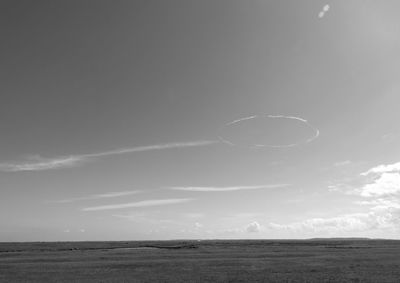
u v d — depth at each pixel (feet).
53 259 224.53
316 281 125.39
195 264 185.16
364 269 157.89
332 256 236.43
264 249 344.08
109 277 137.80
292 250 320.91
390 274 141.69
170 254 268.62
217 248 374.84
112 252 304.09
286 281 125.49
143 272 152.25
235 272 150.10
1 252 315.37
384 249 329.11
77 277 138.51
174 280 128.98
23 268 170.40
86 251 326.44
